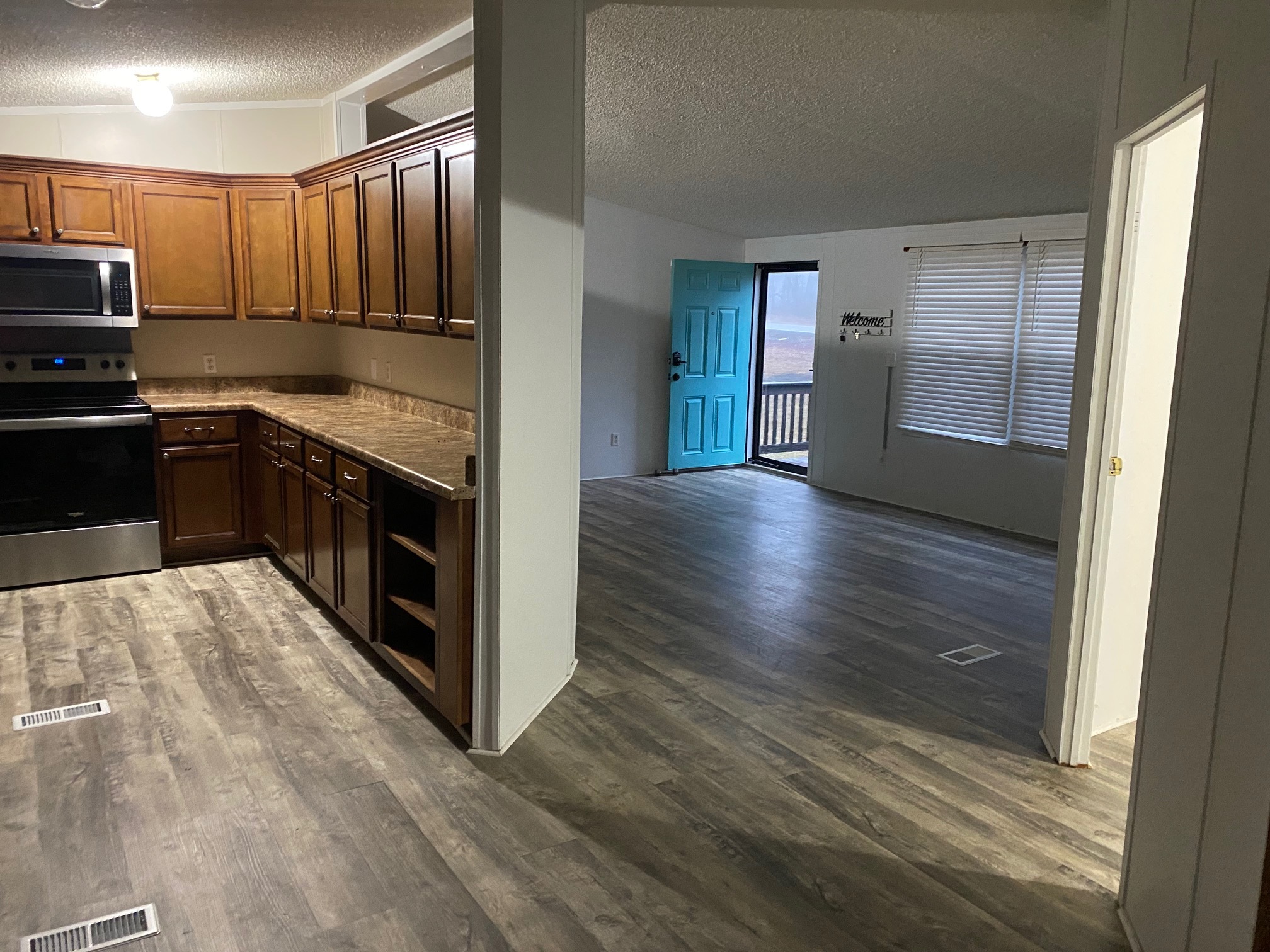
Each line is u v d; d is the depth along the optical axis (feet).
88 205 15.03
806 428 31.40
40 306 14.46
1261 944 4.97
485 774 9.04
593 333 23.98
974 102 13.16
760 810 8.47
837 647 12.63
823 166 17.52
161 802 8.39
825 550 17.83
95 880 7.23
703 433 25.93
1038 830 8.23
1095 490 8.93
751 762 9.36
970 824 8.31
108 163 15.01
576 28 9.84
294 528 14.56
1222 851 5.39
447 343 13.94
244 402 16.31
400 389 15.75
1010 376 19.31
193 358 17.33
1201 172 6.03
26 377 14.92
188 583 14.96
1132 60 8.03
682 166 19.13
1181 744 6.03
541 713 10.42
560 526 10.68
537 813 8.36
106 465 14.79
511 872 7.47
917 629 13.39
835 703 10.80
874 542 18.49
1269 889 4.91
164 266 15.79
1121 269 8.61
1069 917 7.07
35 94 14.23
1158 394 9.59
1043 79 11.96
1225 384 5.56
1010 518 19.65
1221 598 5.53
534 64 9.00
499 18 8.40
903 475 22.02
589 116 16.49
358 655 12.03
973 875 7.57
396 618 11.53
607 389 24.53
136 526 15.16
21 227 14.55
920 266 21.15
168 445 15.53
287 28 11.51
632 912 7.00
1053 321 18.45
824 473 24.22
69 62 12.31
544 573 10.33
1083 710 9.31
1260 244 5.21
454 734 9.89
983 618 13.96
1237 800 5.24
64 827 7.95
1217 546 5.60
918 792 8.84
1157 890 6.36
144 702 10.47
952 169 16.34
